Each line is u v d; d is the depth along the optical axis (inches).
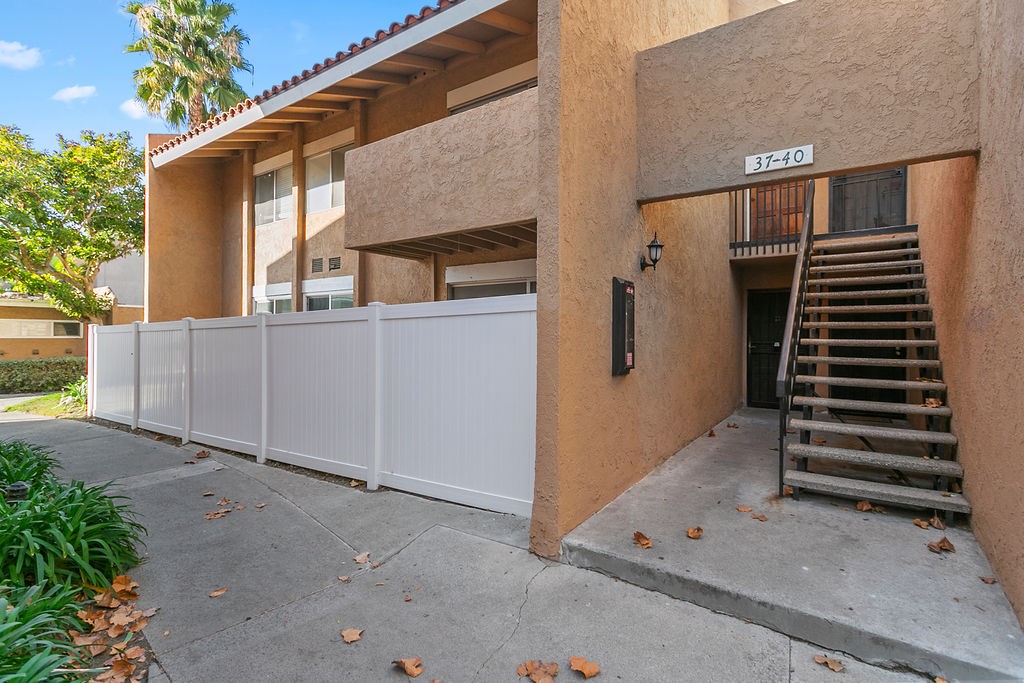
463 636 114.7
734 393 361.1
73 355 836.6
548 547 149.0
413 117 336.2
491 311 181.3
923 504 157.2
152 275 451.2
